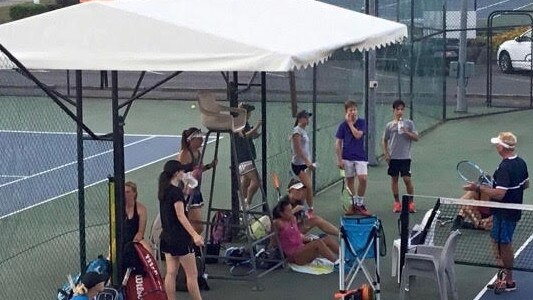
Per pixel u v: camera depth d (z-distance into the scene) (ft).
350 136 52.75
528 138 75.87
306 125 51.88
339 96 66.08
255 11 41.24
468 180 50.72
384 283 41.91
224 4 41.16
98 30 35.04
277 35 37.29
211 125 43.80
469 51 112.37
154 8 37.27
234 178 46.37
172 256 37.35
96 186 60.80
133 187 38.42
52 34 35.32
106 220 52.26
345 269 40.86
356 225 37.52
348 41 40.52
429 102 81.25
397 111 53.52
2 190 60.23
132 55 34.60
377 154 68.90
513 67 110.42
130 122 88.63
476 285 41.68
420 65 79.10
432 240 42.55
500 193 39.60
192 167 43.60
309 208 48.14
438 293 40.55
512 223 39.65
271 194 54.08
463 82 86.28
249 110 48.80
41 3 143.23
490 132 79.05
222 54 34.04
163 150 75.51
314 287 41.45
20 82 94.12
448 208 53.78
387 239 48.47
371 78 64.80
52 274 43.19
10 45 35.60
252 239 44.42
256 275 41.37
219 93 90.43
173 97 98.84
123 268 36.88
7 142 74.54
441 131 80.07
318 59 36.42
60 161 69.00
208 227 43.47
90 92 99.71
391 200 56.75
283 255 43.73
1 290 41.09
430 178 62.59
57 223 51.90
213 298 40.29
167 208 37.11
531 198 56.65
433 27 83.20
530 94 92.53
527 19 138.92
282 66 33.55
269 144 56.54
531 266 43.16
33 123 82.64
